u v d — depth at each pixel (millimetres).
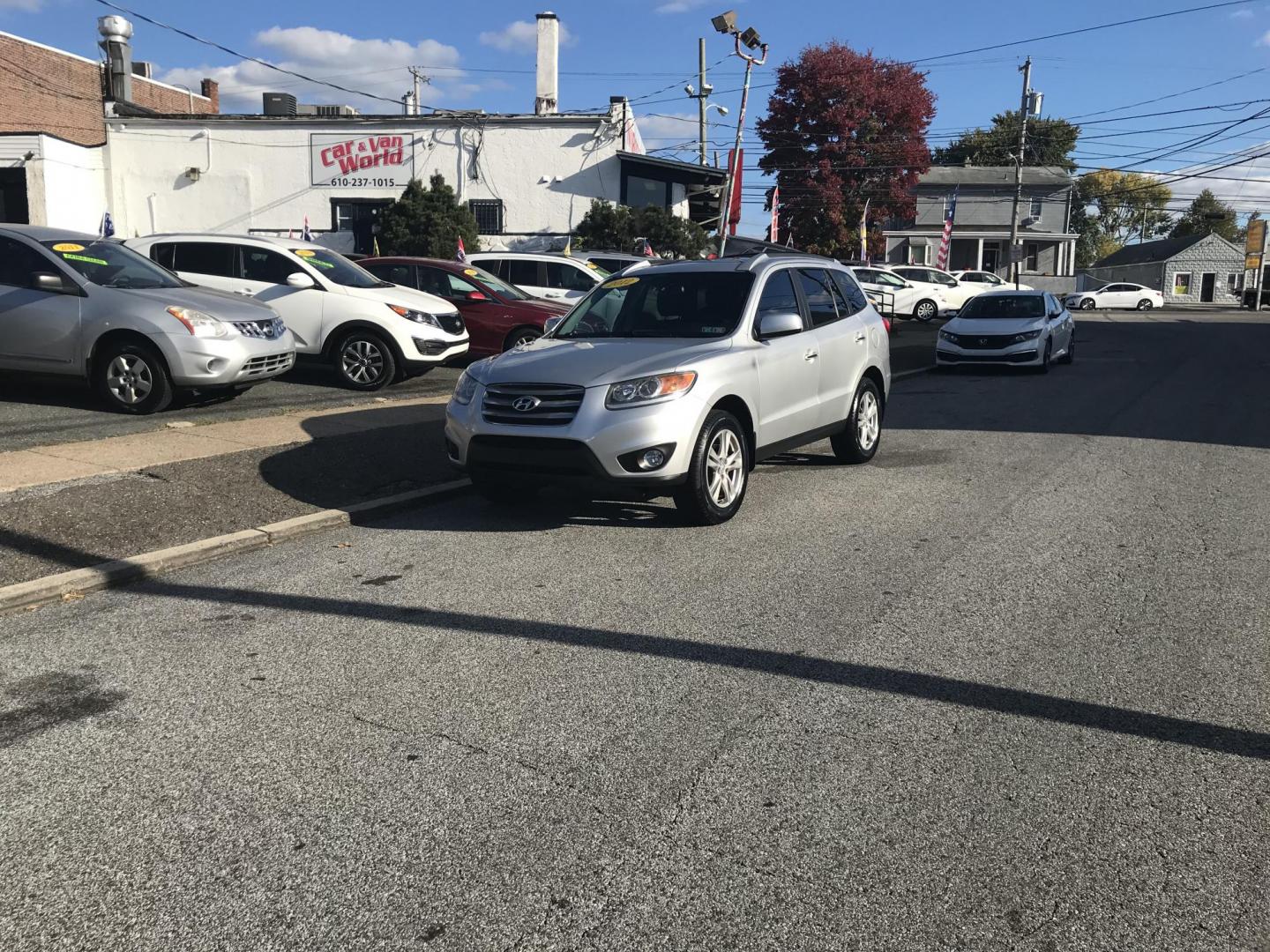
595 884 3049
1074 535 6965
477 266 17906
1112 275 75250
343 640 5016
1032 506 7820
